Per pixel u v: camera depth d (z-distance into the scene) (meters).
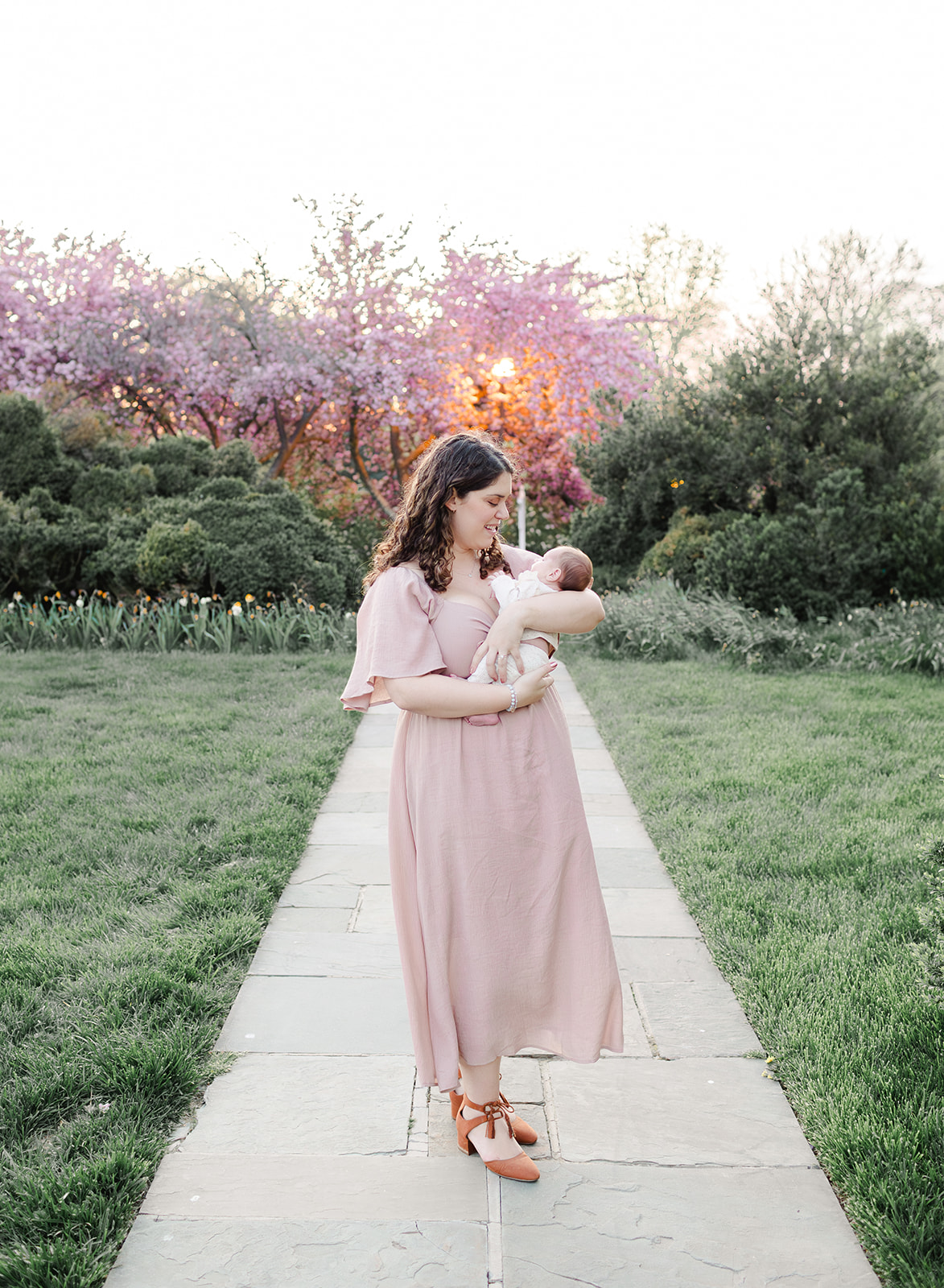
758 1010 2.81
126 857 3.96
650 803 4.70
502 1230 1.97
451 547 2.05
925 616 9.32
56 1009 2.76
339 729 6.25
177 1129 2.29
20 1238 1.93
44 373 15.26
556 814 2.07
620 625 9.61
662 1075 2.53
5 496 11.06
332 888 3.77
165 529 10.10
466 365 17.50
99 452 12.21
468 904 2.03
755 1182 2.12
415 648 1.97
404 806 2.10
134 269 16.20
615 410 13.73
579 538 13.88
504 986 2.08
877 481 10.85
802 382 11.31
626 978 3.06
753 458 11.25
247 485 11.87
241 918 3.37
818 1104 2.33
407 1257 1.90
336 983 3.01
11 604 9.99
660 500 12.73
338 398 16.47
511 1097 2.44
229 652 9.30
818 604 10.30
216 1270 1.87
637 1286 1.83
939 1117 2.25
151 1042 2.57
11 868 3.84
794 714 6.64
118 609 9.59
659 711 6.85
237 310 15.95
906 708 6.77
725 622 9.39
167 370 15.65
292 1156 2.20
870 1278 1.86
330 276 16.69
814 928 3.31
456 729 2.02
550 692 2.15
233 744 5.80
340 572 11.27
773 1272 1.87
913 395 10.93
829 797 4.71
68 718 6.47
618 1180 2.12
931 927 2.50
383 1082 2.49
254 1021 2.78
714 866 3.91
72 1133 2.21
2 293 14.94
